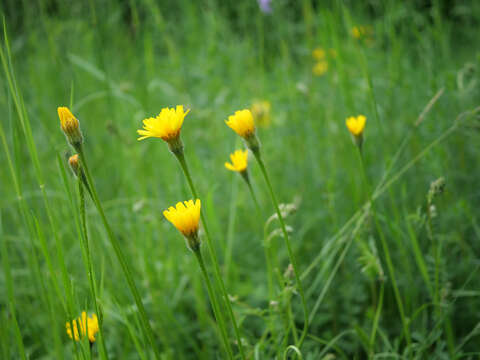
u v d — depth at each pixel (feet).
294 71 4.79
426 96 3.34
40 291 2.79
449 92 3.22
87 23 4.69
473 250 3.05
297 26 4.79
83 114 4.38
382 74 3.81
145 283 2.80
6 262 2.03
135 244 3.09
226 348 2.04
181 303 3.04
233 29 5.27
